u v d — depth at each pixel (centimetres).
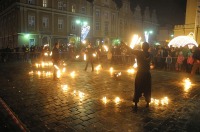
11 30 3416
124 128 448
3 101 638
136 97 559
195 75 1275
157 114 538
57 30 3544
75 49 2508
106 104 619
